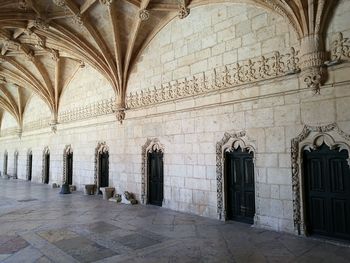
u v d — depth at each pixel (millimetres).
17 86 20812
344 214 6234
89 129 14945
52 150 18625
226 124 8445
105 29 11336
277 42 7371
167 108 10438
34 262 5242
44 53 14633
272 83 7418
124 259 5355
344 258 5328
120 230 7402
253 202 7922
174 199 9992
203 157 9039
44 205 11141
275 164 7242
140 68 11898
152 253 5664
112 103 13352
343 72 6195
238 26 8305
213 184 8688
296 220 6785
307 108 6730
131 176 11977
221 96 8602
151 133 11141
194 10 9641
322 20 6410
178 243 6281
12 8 9609
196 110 9375
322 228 6574
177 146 9977
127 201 11406
